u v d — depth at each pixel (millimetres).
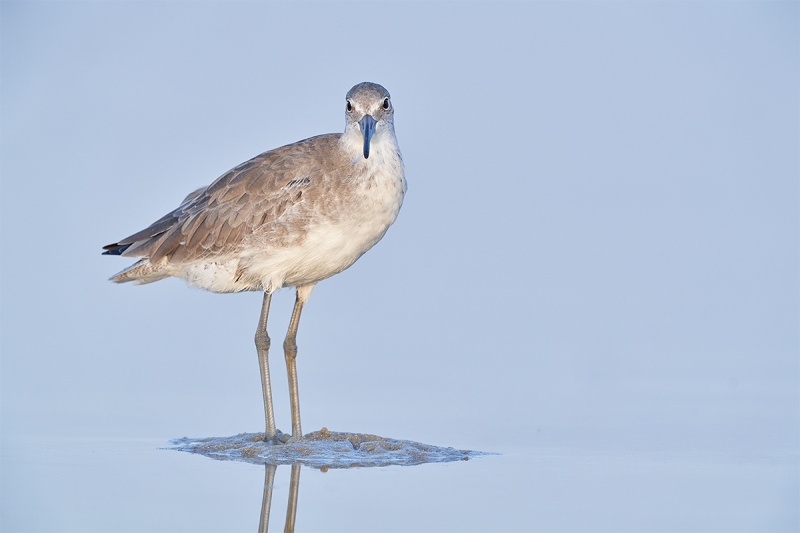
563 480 13141
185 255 15836
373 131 14992
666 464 14016
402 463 14078
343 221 15375
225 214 15602
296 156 15711
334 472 13484
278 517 11477
